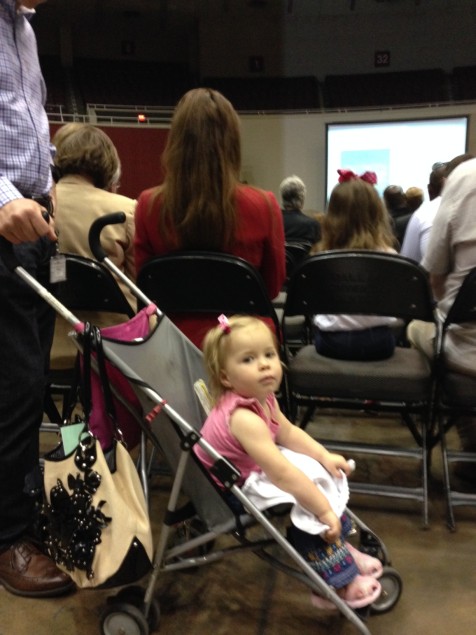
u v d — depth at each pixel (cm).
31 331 150
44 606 152
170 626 144
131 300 214
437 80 1109
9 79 136
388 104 1092
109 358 126
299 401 190
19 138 139
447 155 912
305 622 145
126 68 1211
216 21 1146
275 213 174
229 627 143
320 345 198
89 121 926
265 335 135
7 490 150
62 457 131
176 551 134
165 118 988
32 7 143
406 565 167
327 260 169
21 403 149
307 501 125
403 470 223
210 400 151
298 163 958
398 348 211
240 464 134
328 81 1141
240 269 160
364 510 197
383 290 170
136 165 910
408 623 144
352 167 945
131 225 208
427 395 182
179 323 176
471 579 160
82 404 130
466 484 212
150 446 236
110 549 124
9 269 130
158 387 144
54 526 131
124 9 1119
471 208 180
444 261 191
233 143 164
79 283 178
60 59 1199
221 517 129
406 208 507
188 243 170
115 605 134
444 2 1080
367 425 267
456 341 180
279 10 1120
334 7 1105
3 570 155
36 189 145
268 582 161
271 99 1124
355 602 130
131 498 129
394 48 1132
